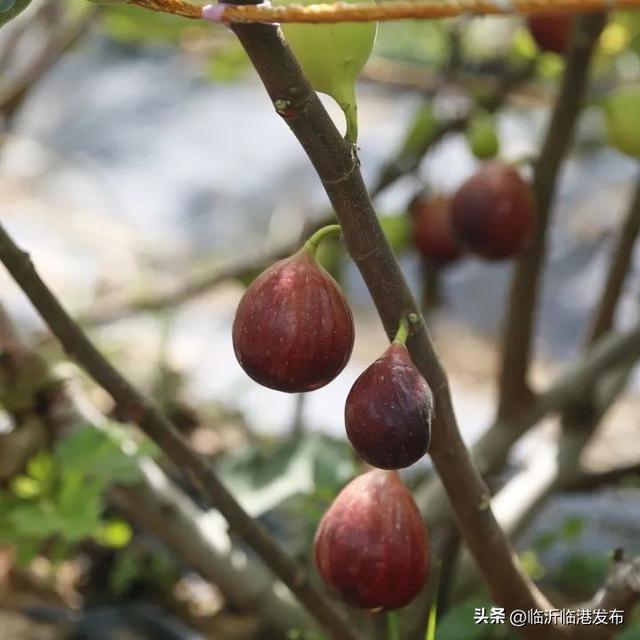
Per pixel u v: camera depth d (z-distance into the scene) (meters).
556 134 1.07
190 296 1.58
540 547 1.21
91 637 1.18
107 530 1.10
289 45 0.71
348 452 1.09
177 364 1.74
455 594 1.06
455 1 0.63
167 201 3.05
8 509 1.02
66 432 1.02
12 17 0.72
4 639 1.17
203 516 1.08
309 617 1.04
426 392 0.71
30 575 1.30
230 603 1.24
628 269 1.34
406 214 1.33
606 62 1.42
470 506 0.79
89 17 1.48
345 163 0.71
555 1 0.62
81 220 2.82
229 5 0.66
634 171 2.91
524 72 1.40
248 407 1.77
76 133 3.32
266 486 1.05
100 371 0.84
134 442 1.03
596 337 1.38
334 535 0.77
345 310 0.72
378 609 0.78
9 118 1.54
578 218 2.81
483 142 1.19
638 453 1.92
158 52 3.77
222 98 3.60
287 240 1.54
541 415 1.23
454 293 2.75
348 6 0.64
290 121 0.70
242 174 3.17
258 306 0.72
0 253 0.80
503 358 1.20
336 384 2.13
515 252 1.05
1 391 1.02
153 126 3.40
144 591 1.31
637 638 0.93
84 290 2.12
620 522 1.54
